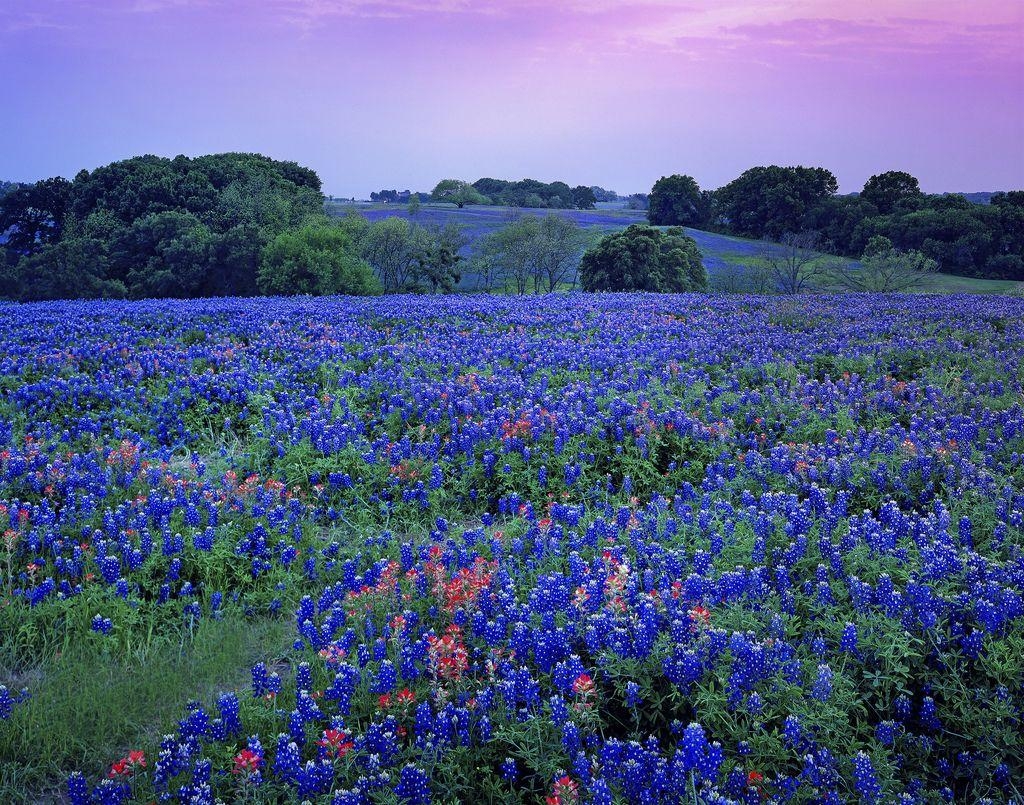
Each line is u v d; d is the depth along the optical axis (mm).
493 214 133500
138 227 67500
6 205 89250
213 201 81500
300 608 6895
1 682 6348
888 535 7195
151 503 8758
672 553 6961
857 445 10844
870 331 22422
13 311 26516
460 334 21609
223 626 7199
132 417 13344
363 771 4980
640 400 13055
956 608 5824
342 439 11570
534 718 5043
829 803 4496
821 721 4855
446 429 12555
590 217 142750
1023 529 7676
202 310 26797
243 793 4879
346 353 18469
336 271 56781
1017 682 5172
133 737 5664
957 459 9828
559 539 8219
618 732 5379
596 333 22000
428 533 9695
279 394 14938
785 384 15281
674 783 4555
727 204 129625
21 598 7207
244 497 9570
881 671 5488
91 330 21625
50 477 9719
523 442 11398
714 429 11859
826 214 113062
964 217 95875
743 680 5105
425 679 5863
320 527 9781
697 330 23016
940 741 5086
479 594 6625
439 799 4910
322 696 5711
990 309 29141
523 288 83000
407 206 149625
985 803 4527
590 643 5656
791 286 71562
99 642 6773
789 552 7094
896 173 122750
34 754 5430
